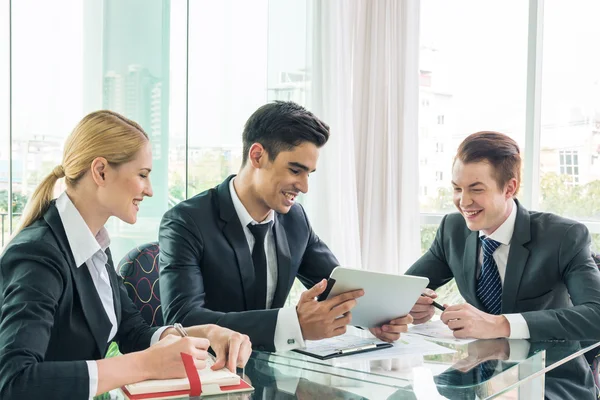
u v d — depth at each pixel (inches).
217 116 113.4
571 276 76.4
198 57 110.1
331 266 82.5
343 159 132.8
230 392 50.1
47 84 91.4
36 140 90.3
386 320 67.6
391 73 138.3
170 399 47.9
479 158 77.5
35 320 49.6
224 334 58.4
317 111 131.0
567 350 65.3
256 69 120.0
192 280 70.2
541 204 142.5
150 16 101.7
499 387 53.5
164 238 72.7
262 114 72.1
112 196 56.5
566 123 139.5
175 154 105.8
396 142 138.9
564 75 139.3
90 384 47.0
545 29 140.3
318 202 131.3
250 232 75.5
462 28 146.7
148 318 78.4
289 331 63.4
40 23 90.4
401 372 56.2
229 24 114.8
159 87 103.0
